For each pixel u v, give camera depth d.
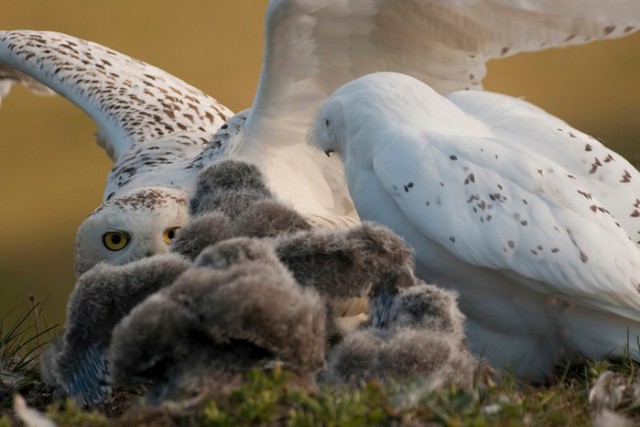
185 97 16.80
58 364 10.55
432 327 10.04
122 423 8.66
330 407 8.36
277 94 13.54
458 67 14.00
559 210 10.88
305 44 13.26
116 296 10.31
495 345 11.36
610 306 10.91
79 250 12.56
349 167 11.70
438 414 8.50
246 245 9.55
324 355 9.78
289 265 10.38
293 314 9.03
